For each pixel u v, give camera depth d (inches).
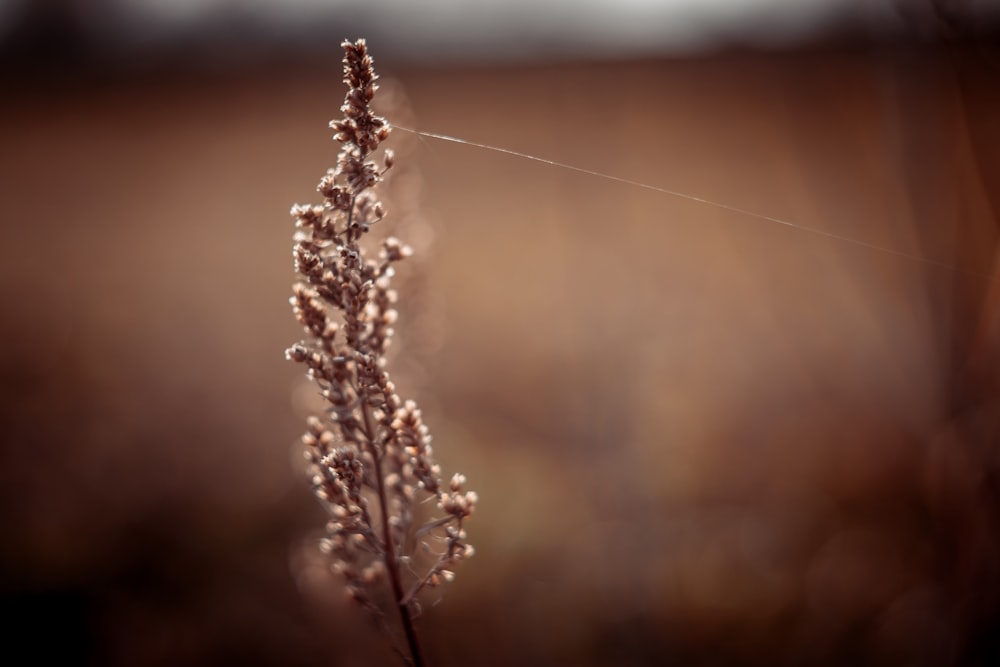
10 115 858.8
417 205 88.8
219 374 242.4
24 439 198.1
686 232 231.6
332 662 99.8
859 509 142.3
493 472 149.1
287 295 321.7
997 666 81.1
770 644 116.6
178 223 472.1
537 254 281.4
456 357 221.8
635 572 128.3
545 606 124.0
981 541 81.9
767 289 191.6
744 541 136.7
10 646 124.0
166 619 128.3
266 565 137.4
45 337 290.8
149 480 171.8
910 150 81.6
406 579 50.8
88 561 141.6
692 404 176.1
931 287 82.9
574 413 157.6
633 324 164.1
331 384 41.1
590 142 146.6
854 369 162.6
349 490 40.9
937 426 86.6
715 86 196.5
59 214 535.8
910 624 108.1
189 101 698.8
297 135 655.8
